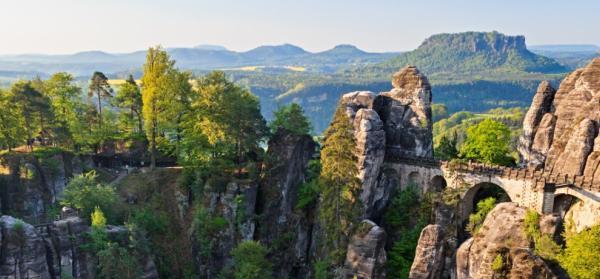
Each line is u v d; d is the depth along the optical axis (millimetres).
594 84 77250
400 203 85062
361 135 82812
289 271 87688
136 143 100000
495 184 82250
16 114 88625
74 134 94750
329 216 80500
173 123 92375
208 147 89250
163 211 85938
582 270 55469
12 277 66500
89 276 72000
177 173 91250
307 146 96062
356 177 79312
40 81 101062
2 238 66812
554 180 71000
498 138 88562
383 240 76562
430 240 70938
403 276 75875
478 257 62156
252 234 85812
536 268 37031
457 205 78312
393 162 89062
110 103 103875
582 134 72625
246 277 73000
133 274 71312
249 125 93938
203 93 88688
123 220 81562
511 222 65125
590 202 67250
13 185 82625
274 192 89125
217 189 85875
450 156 95625
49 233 71375
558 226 64500
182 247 83250
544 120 81938
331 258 79000
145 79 90312
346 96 90438
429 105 90812
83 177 79500
